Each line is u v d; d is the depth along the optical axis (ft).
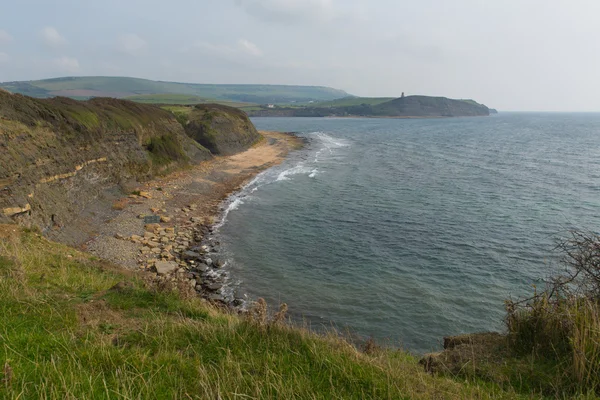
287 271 65.26
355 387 16.61
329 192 119.85
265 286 60.08
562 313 19.80
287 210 100.37
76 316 23.21
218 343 20.67
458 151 221.66
